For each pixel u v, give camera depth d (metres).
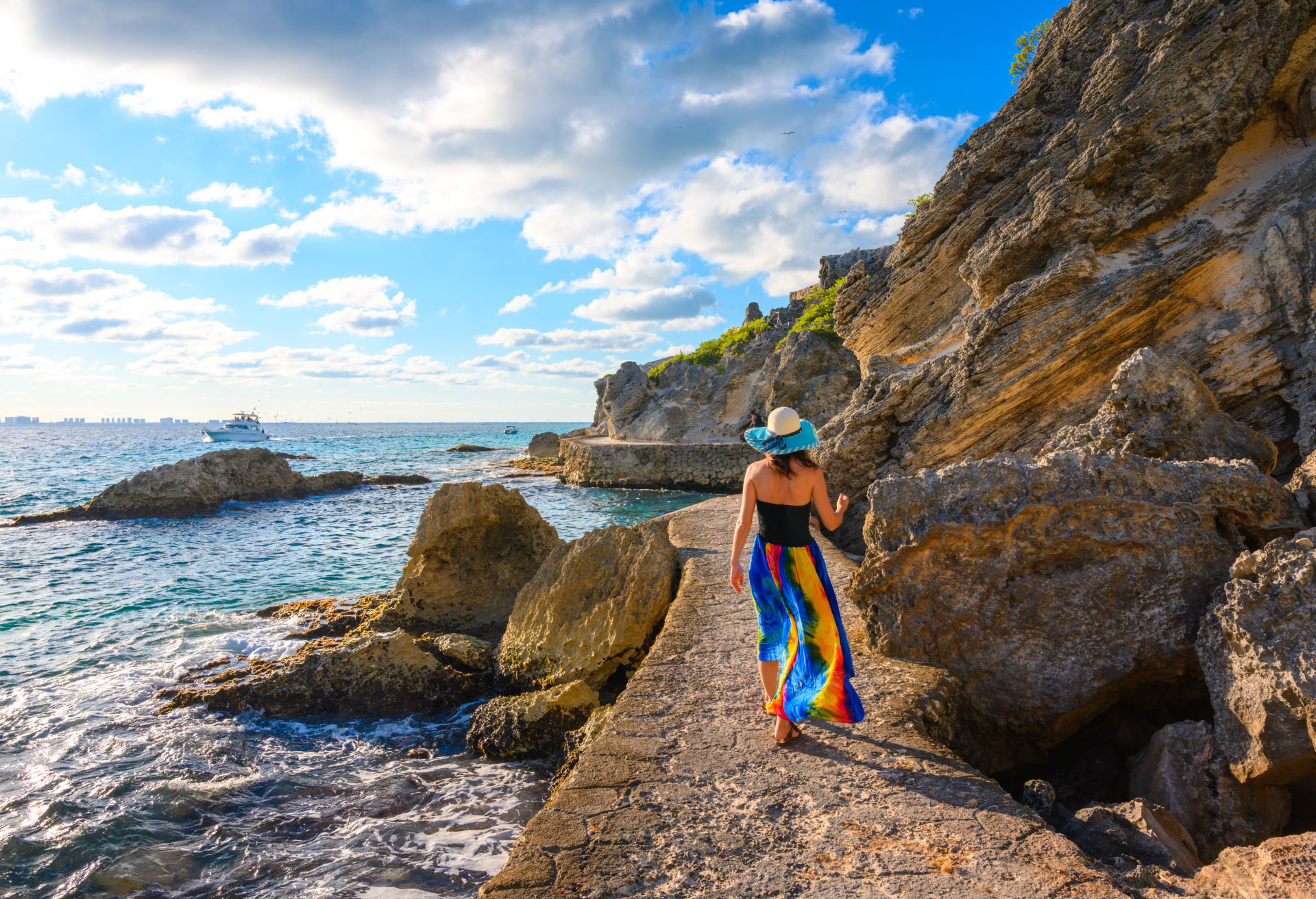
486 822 5.83
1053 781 4.82
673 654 5.54
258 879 5.10
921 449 9.99
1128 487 4.64
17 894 5.04
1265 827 3.48
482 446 94.50
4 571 17.50
